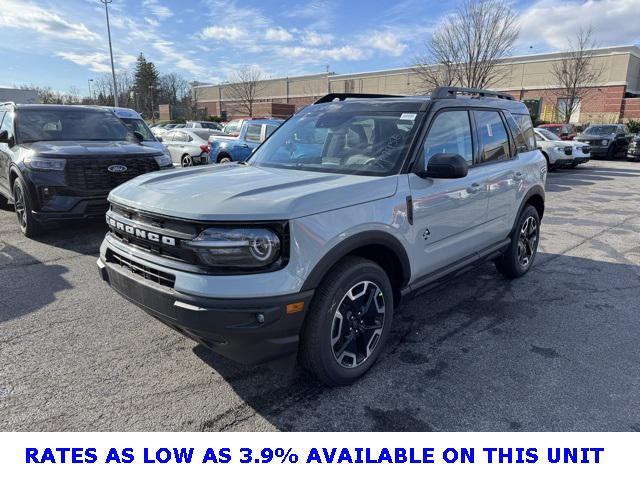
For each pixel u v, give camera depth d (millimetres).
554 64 38969
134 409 2754
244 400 2854
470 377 3121
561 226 7824
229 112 64688
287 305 2469
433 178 3279
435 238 3459
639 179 14469
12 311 4047
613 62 37062
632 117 36656
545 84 39844
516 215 4668
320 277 2605
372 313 3041
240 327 2408
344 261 2838
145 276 2775
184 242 2500
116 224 3014
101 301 4281
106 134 7441
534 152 5062
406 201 3107
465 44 23438
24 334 3637
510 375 3154
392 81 48812
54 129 7074
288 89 59875
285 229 2455
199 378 3078
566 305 4359
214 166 3764
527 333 3783
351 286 2812
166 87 77875
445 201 3475
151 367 3201
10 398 2830
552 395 2928
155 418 2680
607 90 37562
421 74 28266
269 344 2510
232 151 12273
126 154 6281
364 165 3297
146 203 2760
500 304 4371
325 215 2617
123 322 3865
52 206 5855
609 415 2740
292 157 3729
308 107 4328
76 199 5926
